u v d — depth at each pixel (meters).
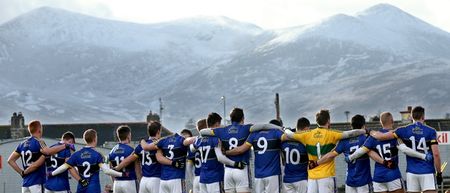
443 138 49.09
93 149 18.41
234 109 17.34
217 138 17.33
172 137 17.88
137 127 81.12
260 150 17.02
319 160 16.56
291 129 18.97
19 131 81.88
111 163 18.47
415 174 16.53
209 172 17.58
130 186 18.47
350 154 16.89
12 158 18.62
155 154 18.12
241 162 17.08
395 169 16.97
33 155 18.44
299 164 16.95
